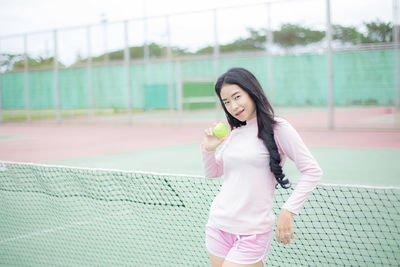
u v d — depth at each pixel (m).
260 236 2.14
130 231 4.06
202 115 24.64
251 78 2.13
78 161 8.76
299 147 2.06
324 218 4.12
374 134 13.05
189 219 4.22
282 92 23.45
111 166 8.02
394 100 16.80
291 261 3.28
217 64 17.41
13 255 3.65
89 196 5.16
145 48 19.61
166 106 24.14
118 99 24.23
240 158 2.14
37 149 11.09
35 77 23.58
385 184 5.82
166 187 5.18
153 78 27.92
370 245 3.47
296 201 2.03
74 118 23.70
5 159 9.25
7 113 23.97
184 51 27.08
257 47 31.69
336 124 16.38
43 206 4.92
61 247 3.78
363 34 18.30
